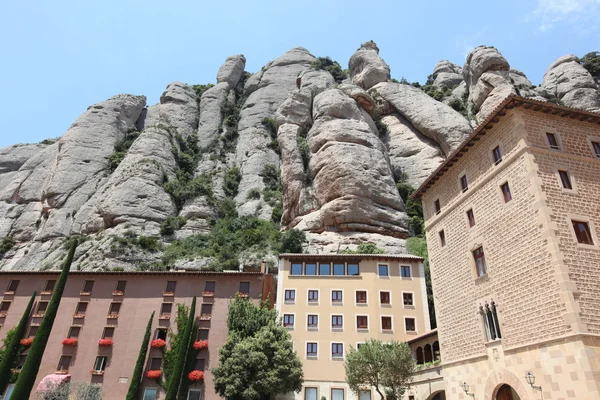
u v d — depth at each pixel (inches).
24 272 1727.4
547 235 834.2
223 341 1536.7
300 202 2701.8
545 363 787.4
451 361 1072.2
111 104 4138.8
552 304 798.5
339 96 3191.4
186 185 3174.2
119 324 1599.4
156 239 2581.2
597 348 732.0
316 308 1652.3
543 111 983.6
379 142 2952.8
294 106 3425.2
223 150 3949.3
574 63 3619.6
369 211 2466.8
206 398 1424.7
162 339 1568.7
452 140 3063.5
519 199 923.4
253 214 3073.3
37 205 3521.2
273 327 1432.1
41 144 4569.4
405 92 3656.5
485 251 1003.9
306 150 2979.8
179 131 4060.0
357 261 1753.2
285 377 1325.0
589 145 992.9
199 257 2309.3
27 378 1155.9
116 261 2321.6
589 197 914.7
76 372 1502.2
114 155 3646.7
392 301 1662.2
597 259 834.2
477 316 998.4
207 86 4965.6
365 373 1159.0
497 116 1015.0
